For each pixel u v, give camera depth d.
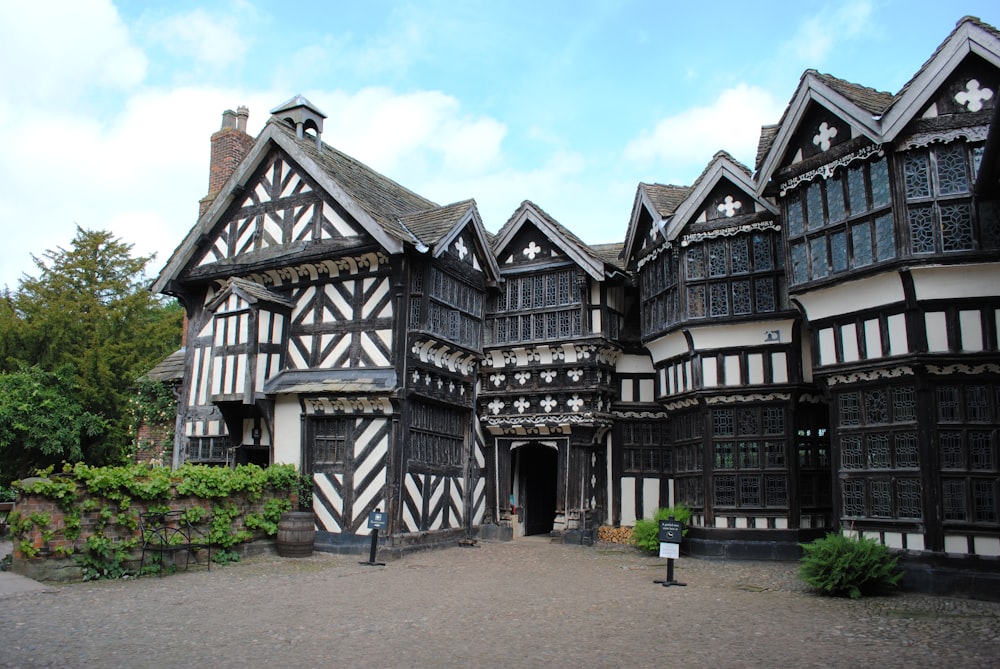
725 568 11.16
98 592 8.52
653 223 13.65
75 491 9.25
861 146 9.52
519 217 15.34
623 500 14.95
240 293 13.41
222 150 19.80
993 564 8.45
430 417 13.63
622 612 7.66
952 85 8.95
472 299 14.84
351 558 11.97
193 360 14.87
